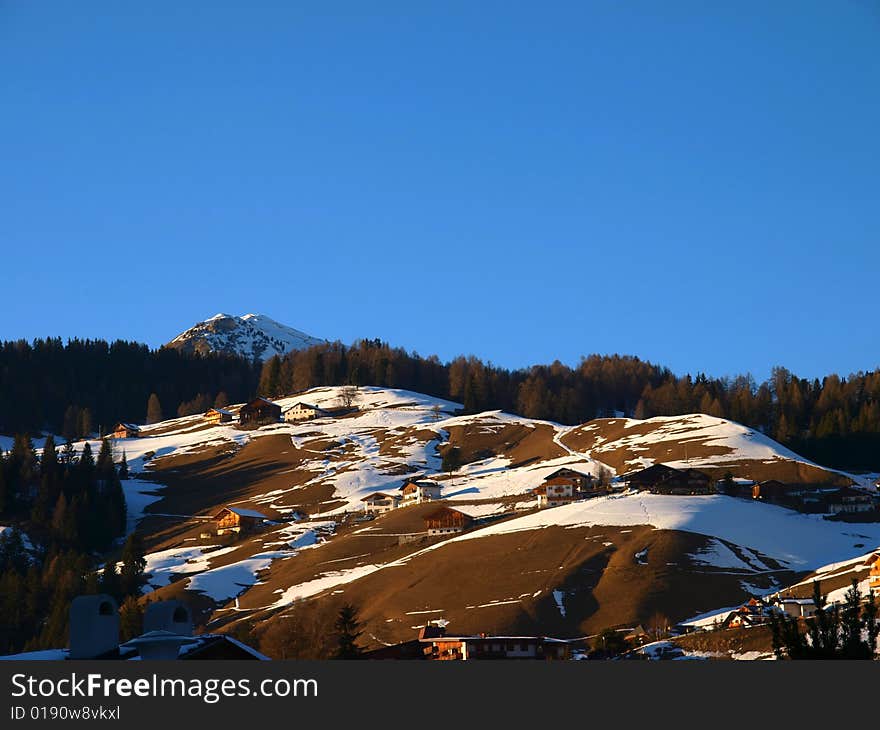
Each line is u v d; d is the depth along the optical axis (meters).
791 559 173.12
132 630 135.75
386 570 173.50
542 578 160.12
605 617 146.12
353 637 114.75
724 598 152.38
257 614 164.12
